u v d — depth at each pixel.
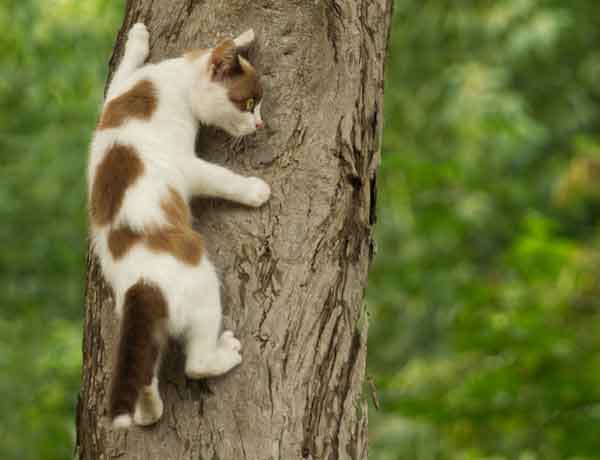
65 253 17.56
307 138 6.86
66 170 16.75
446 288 18.36
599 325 12.52
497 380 11.36
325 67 7.03
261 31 7.15
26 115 18.19
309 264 6.59
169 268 6.34
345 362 6.56
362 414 6.64
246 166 6.88
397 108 20.20
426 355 18.00
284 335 6.42
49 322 16.38
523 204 20.28
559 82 21.73
